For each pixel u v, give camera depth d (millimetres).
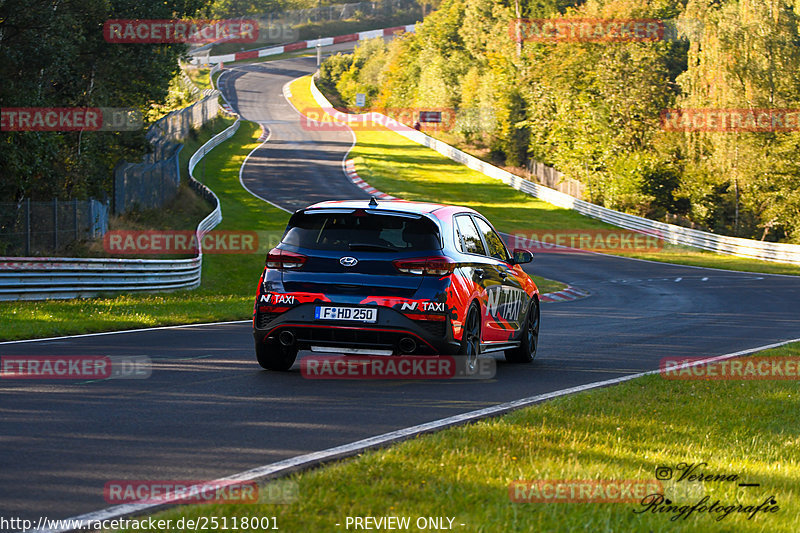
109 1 91688
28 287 60031
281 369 30516
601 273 113562
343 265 27844
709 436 21297
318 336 27922
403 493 14562
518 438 19391
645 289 94125
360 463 16578
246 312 57688
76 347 36719
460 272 28469
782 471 18203
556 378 31172
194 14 106438
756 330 54250
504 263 33562
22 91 81625
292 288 28109
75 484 15695
